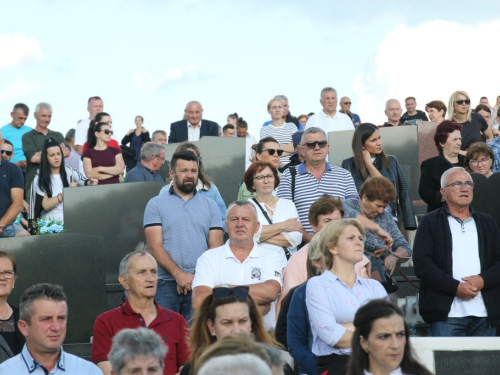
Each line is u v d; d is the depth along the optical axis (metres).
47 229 11.96
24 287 11.38
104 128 15.88
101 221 13.22
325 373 8.06
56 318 7.93
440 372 8.77
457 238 10.20
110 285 12.67
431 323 10.21
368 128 13.08
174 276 10.76
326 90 18.06
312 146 12.28
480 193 13.02
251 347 4.91
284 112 19.02
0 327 9.38
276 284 9.70
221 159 16.56
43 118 17.28
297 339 8.41
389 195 10.80
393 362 6.71
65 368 8.00
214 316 7.40
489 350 8.76
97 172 15.73
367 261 9.82
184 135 18.50
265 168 11.24
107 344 8.85
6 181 12.71
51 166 14.50
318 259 8.78
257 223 9.95
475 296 10.04
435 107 18.81
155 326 8.94
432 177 12.79
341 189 12.31
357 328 6.84
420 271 10.18
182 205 11.20
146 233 11.12
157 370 6.59
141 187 13.27
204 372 4.34
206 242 11.24
